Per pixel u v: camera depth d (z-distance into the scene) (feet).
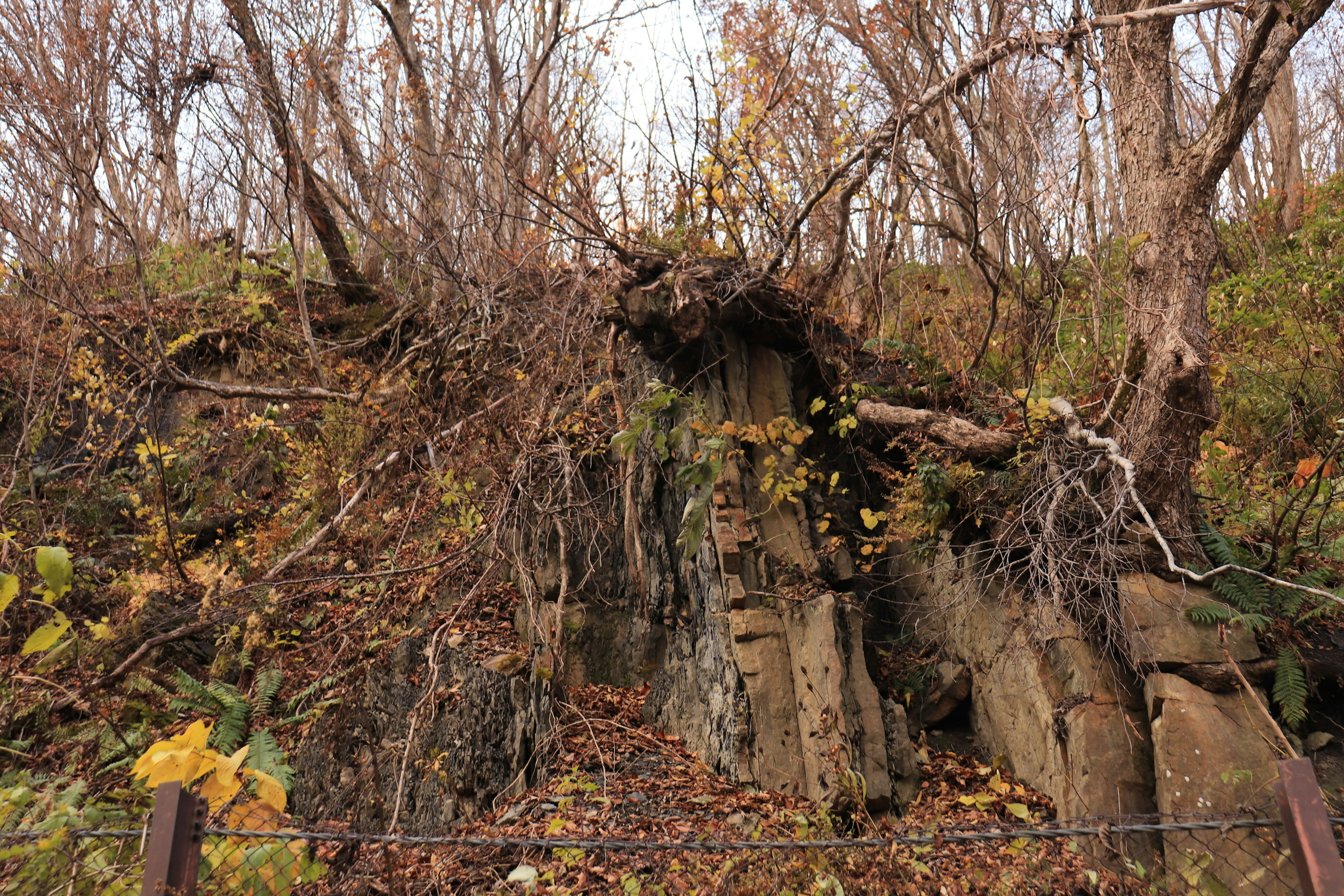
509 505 22.40
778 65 25.53
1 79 27.02
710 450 18.80
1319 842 7.40
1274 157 40.52
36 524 28.73
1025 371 22.63
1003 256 21.49
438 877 14.23
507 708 20.08
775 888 12.73
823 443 22.43
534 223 24.17
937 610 20.07
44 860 9.34
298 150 30.37
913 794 17.35
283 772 21.50
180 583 26.89
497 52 32.42
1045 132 19.80
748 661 18.35
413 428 26.89
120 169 36.06
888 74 25.62
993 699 18.47
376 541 25.93
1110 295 20.88
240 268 39.45
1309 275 26.53
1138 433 16.81
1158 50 18.19
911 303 27.96
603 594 22.90
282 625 25.41
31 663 23.30
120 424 31.73
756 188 23.82
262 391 27.66
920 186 25.48
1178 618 15.70
